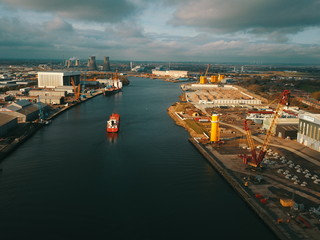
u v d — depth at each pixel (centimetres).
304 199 7812
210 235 6662
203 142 13388
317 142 12125
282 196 7994
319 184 8756
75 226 6944
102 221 7169
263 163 10550
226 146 12850
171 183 9338
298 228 6456
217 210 7719
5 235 6550
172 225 7050
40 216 7338
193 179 9631
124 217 7362
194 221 7219
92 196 8419
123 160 11450
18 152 12306
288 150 12238
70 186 9056
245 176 9406
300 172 9744
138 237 6575
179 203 8094
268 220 6806
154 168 10619
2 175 9812
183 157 11788
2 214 7388
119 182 9412
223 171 9856
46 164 10925
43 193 8569
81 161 11294
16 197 8288
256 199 7856
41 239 6438
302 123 13200
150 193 8650
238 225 7038
